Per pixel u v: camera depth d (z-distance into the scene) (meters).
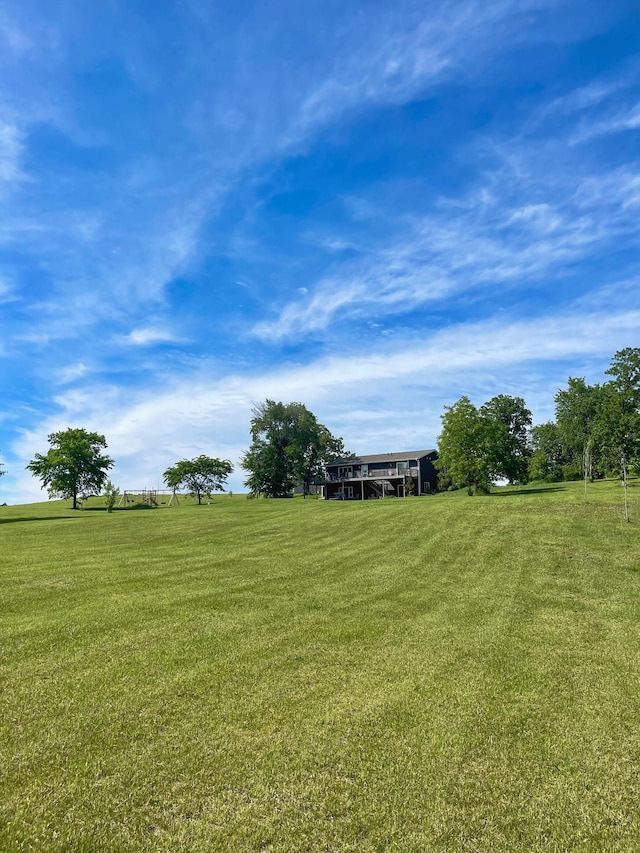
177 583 10.40
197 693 5.14
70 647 6.50
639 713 4.81
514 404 62.94
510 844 3.11
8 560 13.33
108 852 2.99
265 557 13.60
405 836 3.15
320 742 4.22
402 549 14.53
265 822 3.26
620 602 9.05
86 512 40.81
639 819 3.35
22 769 3.79
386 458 62.78
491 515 20.36
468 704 4.95
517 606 8.74
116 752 4.04
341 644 6.70
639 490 27.80
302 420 62.66
